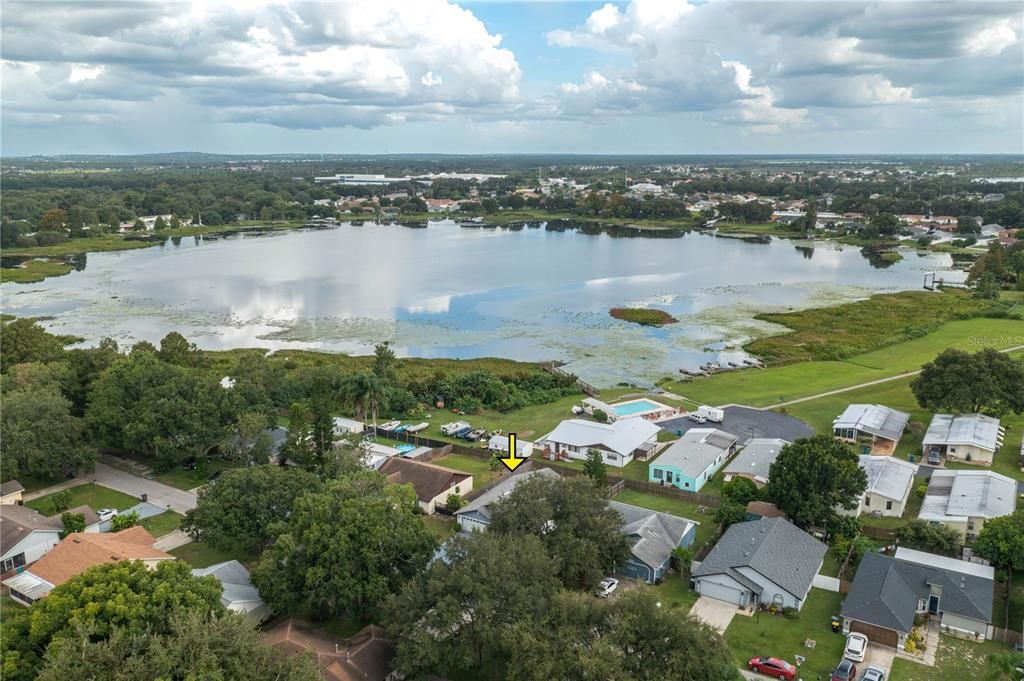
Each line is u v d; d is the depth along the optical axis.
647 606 49.66
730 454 101.69
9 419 88.00
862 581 63.38
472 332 182.25
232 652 44.84
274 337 176.88
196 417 93.50
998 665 52.31
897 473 87.38
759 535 69.31
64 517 76.50
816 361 151.12
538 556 55.91
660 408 119.62
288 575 59.66
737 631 60.78
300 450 88.12
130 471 96.94
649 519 75.81
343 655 52.97
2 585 68.00
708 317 193.75
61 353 123.75
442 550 66.38
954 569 65.69
